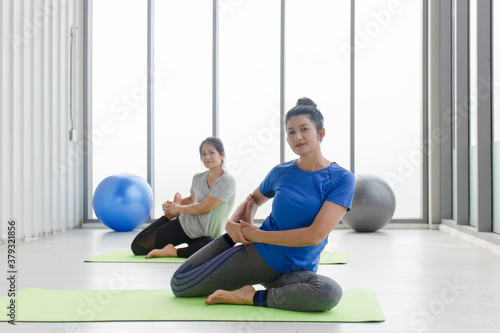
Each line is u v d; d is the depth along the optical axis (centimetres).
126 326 196
